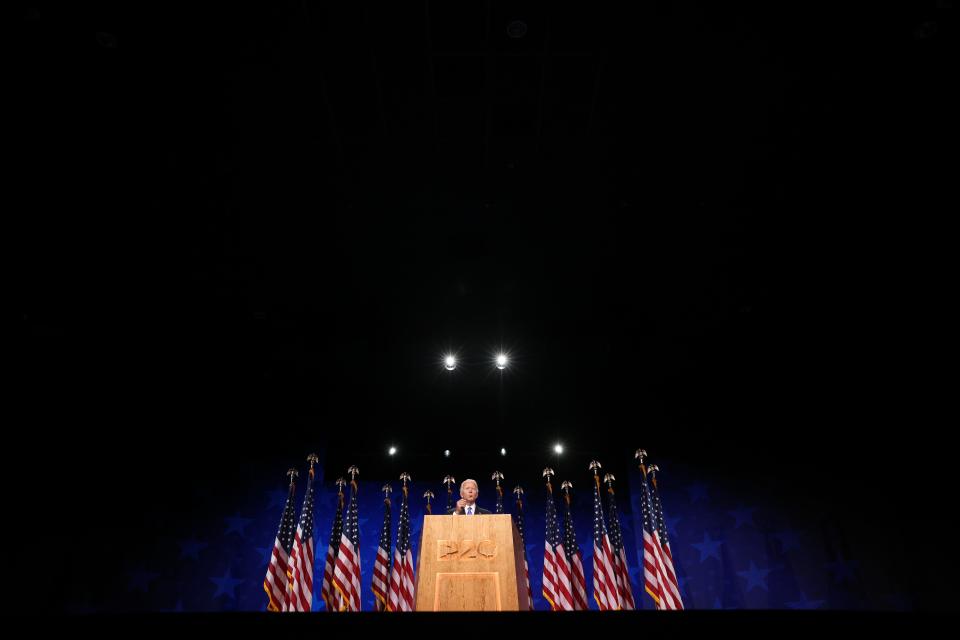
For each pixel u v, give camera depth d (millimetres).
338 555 5438
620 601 5441
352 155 4551
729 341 6617
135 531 5707
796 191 4773
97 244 5156
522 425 6695
